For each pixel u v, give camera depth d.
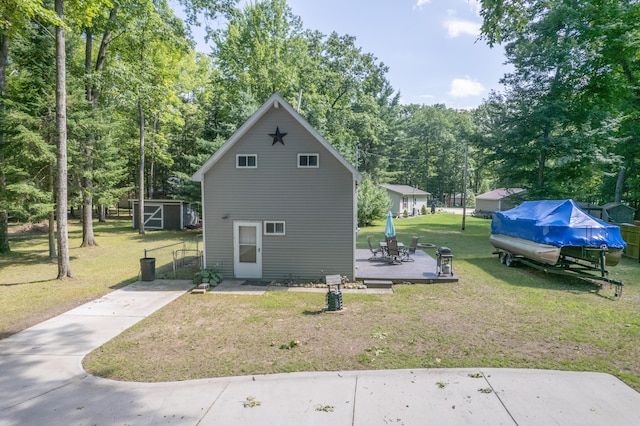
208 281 12.07
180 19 21.86
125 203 52.88
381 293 11.05
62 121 12.85
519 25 7.05
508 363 6.16
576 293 10.89
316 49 38.72
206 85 35.47
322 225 12.55
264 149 12.62
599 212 22.50
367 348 6.87
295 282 12.54
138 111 28.81
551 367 6.01
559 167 23.55
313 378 5.69
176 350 6.91
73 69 19.48
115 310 9.51
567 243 11.83
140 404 5.03
